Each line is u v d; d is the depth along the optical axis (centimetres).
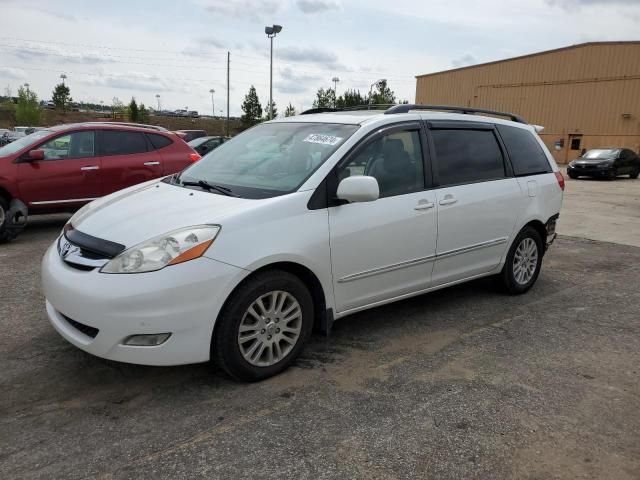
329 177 365
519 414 314
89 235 335
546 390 344
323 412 310
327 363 374
